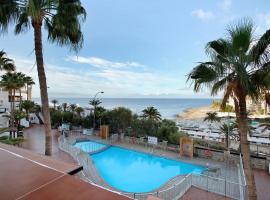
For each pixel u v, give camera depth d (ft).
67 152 60.75
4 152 7.72
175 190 35.53
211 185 38.73
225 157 60.75
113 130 99.40
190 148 65.46
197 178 40.91
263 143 89.10
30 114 128.98
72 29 27.89
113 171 59.26
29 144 69.15
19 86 95.91
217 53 23.08
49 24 29.43
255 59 22.09
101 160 68.59
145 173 58.03
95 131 101.40
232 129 83.56
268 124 90.89
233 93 23.41
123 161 68.08
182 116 263.08
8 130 75.00
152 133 87.71
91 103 123.24
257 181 45.88
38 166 6.37
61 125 115.85
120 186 49.42
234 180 44.42
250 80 22.45
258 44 21.26
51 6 26.40
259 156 58.75
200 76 23.12
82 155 59.16
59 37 30.07
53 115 122.42
